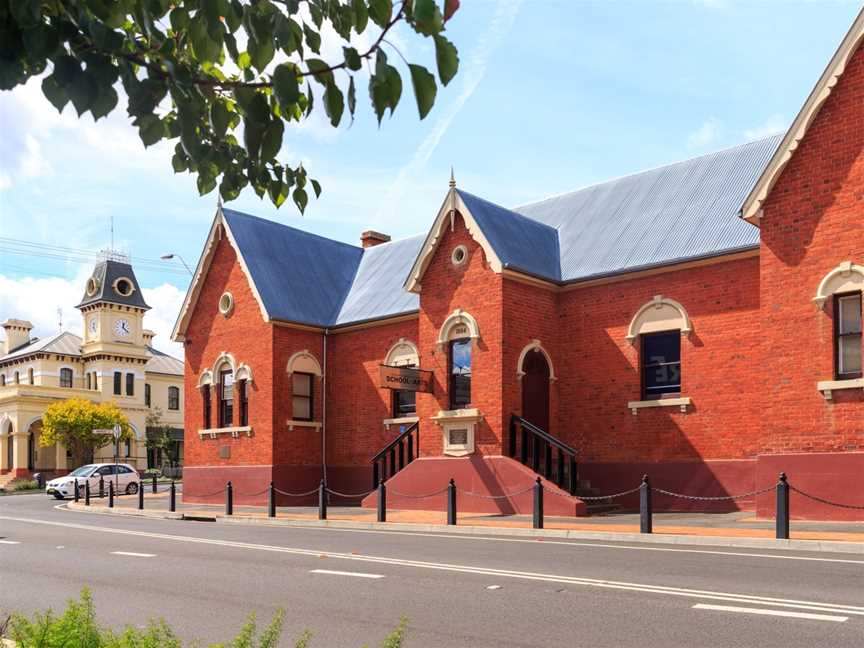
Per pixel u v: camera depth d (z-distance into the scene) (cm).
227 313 2991
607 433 2231
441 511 2258
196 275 3080
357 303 2995
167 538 1748
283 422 2820
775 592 917
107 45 283
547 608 870
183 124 325
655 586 971
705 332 2080
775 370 1772
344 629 803
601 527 1680
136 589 1062
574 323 2338
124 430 6197
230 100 419
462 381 2327
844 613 807
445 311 2352
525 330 2272
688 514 1962
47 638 545
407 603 921
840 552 1285
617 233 2386
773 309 1788
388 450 2514
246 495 2830
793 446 1731
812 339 1728
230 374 2992
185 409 3123
